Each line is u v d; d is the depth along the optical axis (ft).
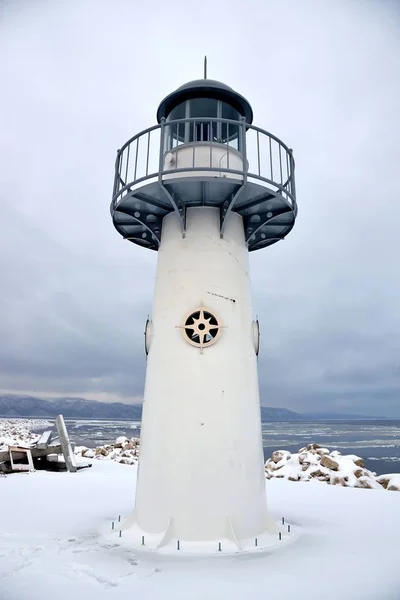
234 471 21.29
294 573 17.13
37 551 19.62
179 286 23.49
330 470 46.55
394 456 142.82
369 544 21.07
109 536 21.80
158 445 21.81
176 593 15.26
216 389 21.95
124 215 25.99
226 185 22.44
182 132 26.07
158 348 23.35
